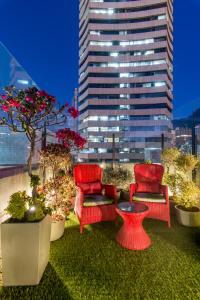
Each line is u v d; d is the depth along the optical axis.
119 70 49.50
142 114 48.56
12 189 2.99
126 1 48.75
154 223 4.02
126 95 49.31
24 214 2.34
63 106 3.28
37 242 2.23
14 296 2.10
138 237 3.06
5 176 2.81
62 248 3.01
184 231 3.65
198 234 3.53
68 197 3.53
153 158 6.64
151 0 47.62
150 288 2.19
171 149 5.22
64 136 4.46
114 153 6.96
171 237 3.41
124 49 49.41
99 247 3.05
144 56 48.75
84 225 3.84
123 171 6.00
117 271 2.47
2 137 4.08
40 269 2.30
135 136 48.19
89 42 49.44
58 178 3.61
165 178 4.86
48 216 2.60
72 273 2.43
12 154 4.18
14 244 2.21
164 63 47.91
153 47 48.28
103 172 6.09
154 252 2.91
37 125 3.24
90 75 49.69
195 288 2.20
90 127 49.19
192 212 3.84
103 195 4.12
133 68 49.16
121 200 5.57
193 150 5.21
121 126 48.75
